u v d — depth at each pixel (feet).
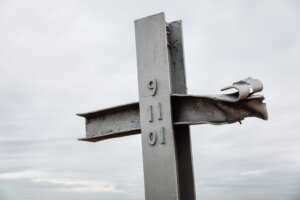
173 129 12.81
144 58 13.39
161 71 13.09
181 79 13.52
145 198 12.80
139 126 13.70
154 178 12.75
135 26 13.70
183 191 13.30
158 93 13.03
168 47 13.65
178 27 13.75
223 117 12.42
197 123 12.75
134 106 13.85
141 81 13.33
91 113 14.51
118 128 14.08
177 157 13.44
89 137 14.62
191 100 12.94
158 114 12.92
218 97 12.21
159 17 13.35
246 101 12.06
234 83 12.00
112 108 14.11
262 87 11.94
